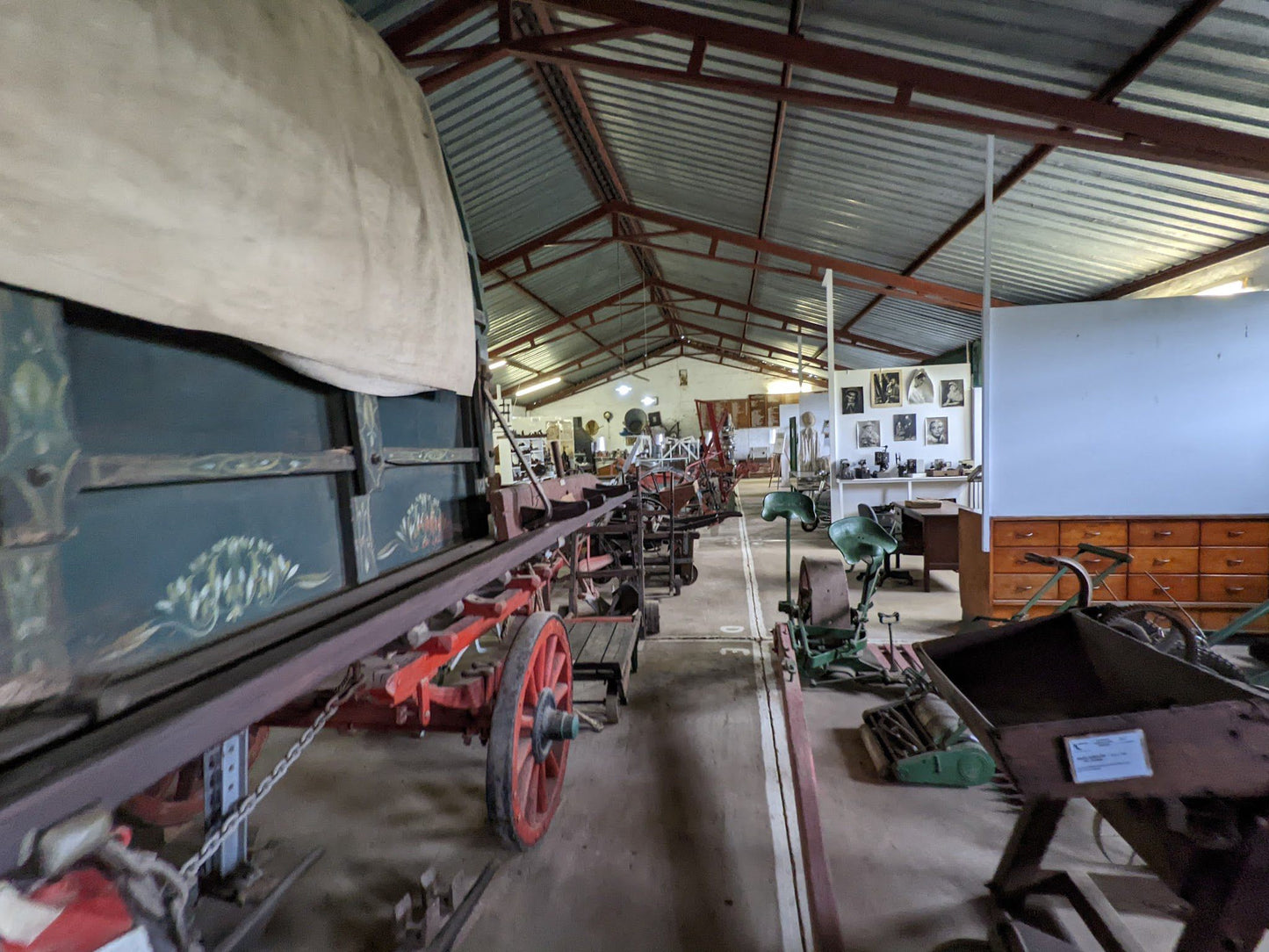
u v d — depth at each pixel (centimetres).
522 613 234
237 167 84
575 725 203
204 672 77
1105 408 367
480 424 189
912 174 485
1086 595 209
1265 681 283
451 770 254
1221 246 457
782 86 408
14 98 58
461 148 564
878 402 826
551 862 196
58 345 67
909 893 179
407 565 142
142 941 65
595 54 461
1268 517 354
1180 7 260
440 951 153
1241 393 354
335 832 212
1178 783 114
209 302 80
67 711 63
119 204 68
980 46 318
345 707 186
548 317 1272
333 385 114
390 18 372
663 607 511
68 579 68
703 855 198
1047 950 146
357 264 109
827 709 304
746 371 2056
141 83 71
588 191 768
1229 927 115
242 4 91
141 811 160
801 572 378
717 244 846
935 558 538
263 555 100
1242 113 309
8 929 54
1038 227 507
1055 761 117
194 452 88
